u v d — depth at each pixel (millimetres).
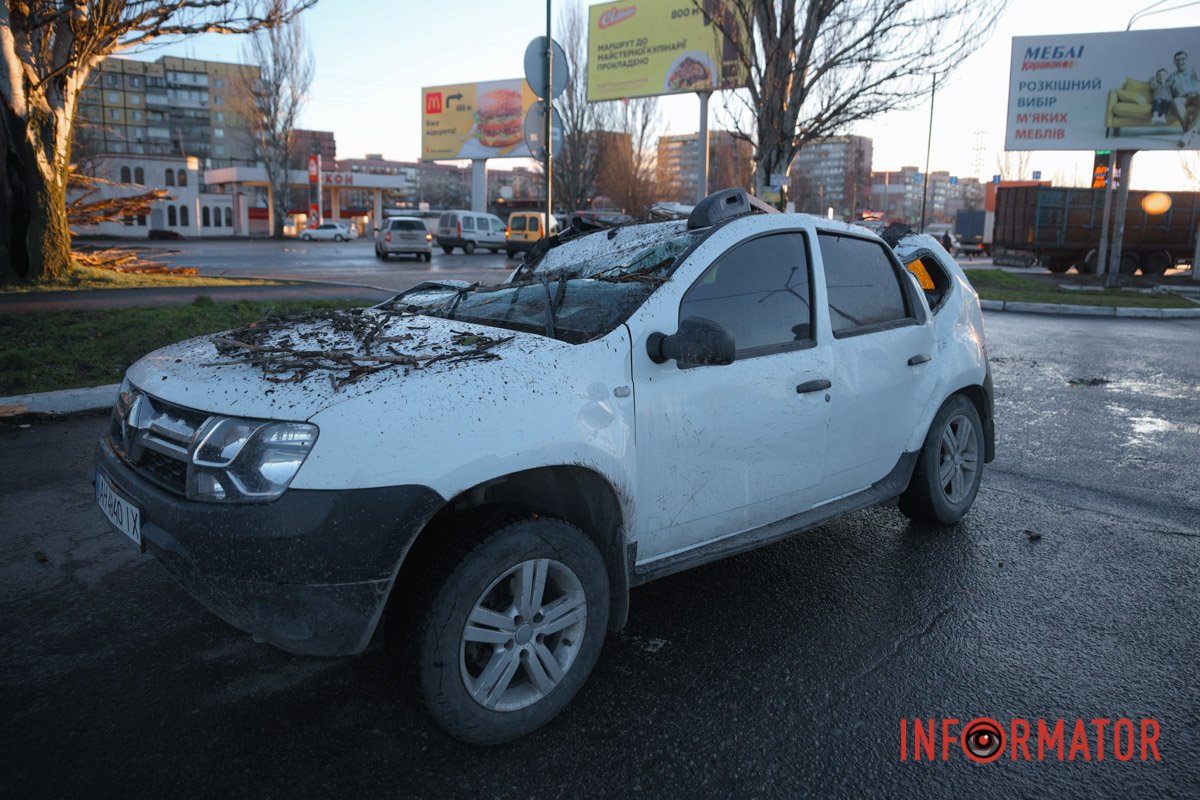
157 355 3170
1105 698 2957
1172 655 3254
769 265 3473
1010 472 5727
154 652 3154
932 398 4273
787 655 3223
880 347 3920
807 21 14867
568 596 2719
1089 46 23047
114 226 50562
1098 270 27781
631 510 2877
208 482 2410
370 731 2689
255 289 13273
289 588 2285
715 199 3588
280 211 62938
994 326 14305
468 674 2512
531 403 2584
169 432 2602
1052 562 4168
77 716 2732
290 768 2492
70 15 11375
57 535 4223
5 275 11867
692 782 2467
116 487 2738
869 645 3309
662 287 3094
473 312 3592
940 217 174375
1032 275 28297
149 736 2635
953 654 3242
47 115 11867
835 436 3674
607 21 36094
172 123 120438
